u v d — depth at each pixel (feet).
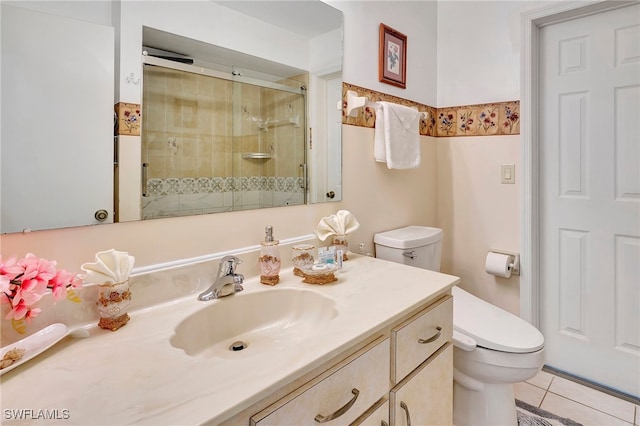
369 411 2.65
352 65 5.08
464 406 4.61
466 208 6.78
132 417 1.65
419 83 6.51
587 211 5.77
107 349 2.31
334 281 3.63
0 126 2.39
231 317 3.22
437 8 6.93
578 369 6.01
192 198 3.41
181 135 3.30
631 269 5.44
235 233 3.77
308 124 4.50
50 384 1.92
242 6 3.76
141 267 3.08
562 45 5.85
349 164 5.12
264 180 4.04
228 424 1.77
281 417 1.99
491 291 6.54
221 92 3.60
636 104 5.26
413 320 3.08
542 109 6.10
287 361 2.11
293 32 4.28
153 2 3.08
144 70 3.04
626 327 5.53
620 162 5.44
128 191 2.99
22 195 2.50
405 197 6.27
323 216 4.75
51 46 2.56
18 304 2.19
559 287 6.13
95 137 2.79
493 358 4.04
